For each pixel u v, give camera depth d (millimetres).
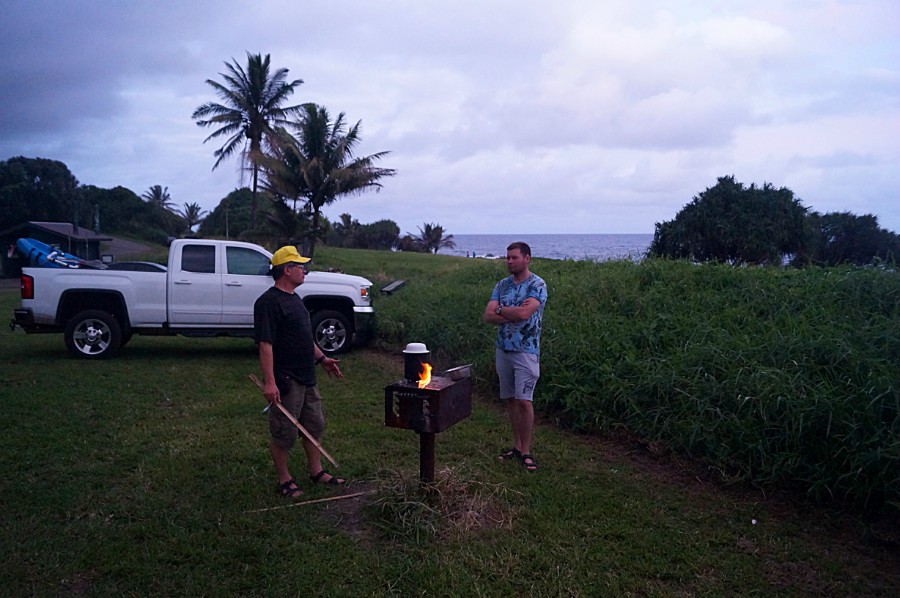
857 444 4297
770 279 8391
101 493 4582
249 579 3500
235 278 9727
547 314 8430
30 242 18516
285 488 4535
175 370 8688
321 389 7750
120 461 5215
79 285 9336
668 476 5070
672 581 3555
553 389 6562
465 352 8844
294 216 30312
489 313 5180
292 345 4426
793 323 6480
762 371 5277
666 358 6367
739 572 3629
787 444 4719
